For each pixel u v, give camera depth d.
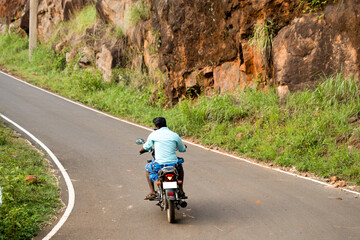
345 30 11.67
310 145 10.64
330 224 6.34
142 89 19.16
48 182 8.47
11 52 32.38
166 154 6.74
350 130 10.51
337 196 7.88
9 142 11.38
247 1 13.78
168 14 17.05
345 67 11.75
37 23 32.59
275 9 13.31
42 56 28.56
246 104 13.75
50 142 12.02
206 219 6.64
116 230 6.18
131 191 8.13
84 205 7.32
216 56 15.43
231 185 8.60
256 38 13.59
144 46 19.84
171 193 6.25
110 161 10.37
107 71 21.73
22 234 5.80
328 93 11.76
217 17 15.01
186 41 16.38
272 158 10.80
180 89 16.98
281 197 7.79
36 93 20.83
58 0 29.47
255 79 14.16
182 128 14.27
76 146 11.78
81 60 24.11
